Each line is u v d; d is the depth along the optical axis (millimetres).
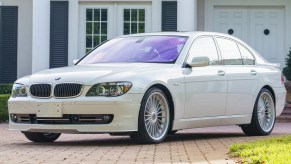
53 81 8148
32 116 8305
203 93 9016
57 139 9625
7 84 16703
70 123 8023
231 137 9977
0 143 8867
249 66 10109
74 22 17906
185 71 8766
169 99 8531
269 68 10586
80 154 7059
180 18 16688
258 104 10172
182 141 8961
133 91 7949
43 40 17000
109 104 7840
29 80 8438
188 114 8797
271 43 18328
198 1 18328
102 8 17906
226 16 18391
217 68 9375
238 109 9727
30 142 9031
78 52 17938
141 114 8023
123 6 17844
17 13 18422
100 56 9305
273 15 18328
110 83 7926
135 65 8625
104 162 6293
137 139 8156
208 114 9156
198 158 6625
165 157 6746
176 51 8953
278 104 10672
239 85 9703
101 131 7879
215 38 9688
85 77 8039
